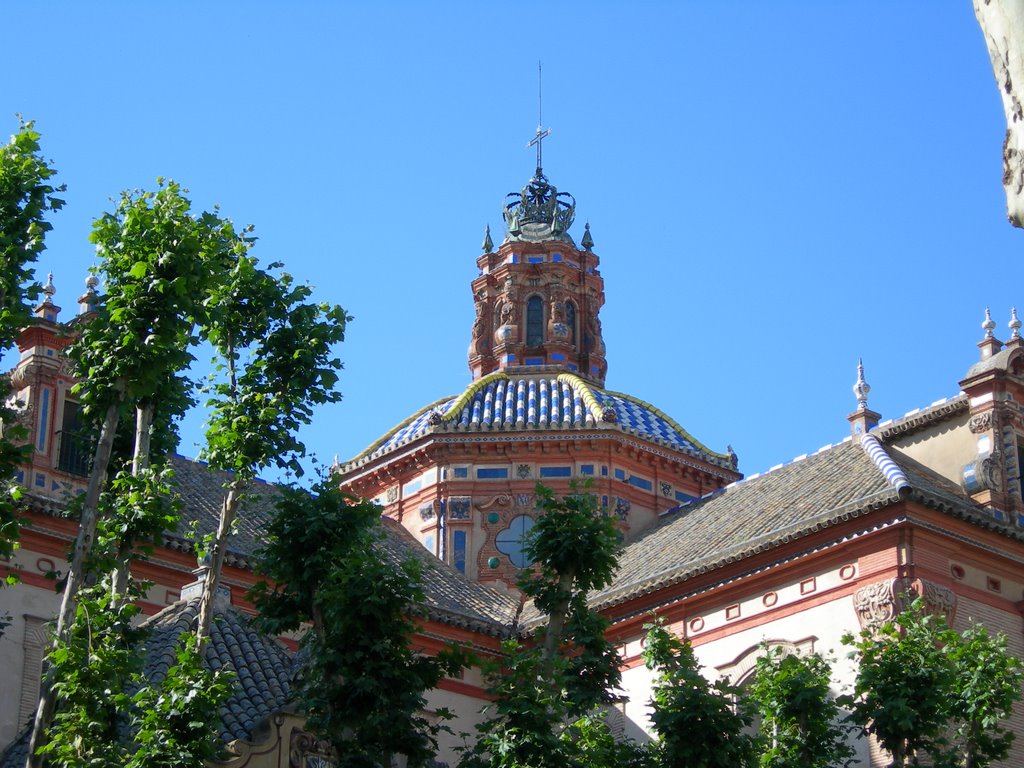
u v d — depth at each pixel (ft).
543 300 176.14
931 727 91.04
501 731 78.18
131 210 78.07
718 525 142.00
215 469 82.89
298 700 88.63
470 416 163.22
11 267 79.46
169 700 72.95
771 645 124.16
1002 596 124.88
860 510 120.47
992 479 130.72
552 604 86.53
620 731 129.90
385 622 78.89
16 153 82.02
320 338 82.23
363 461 165.48
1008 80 27.89
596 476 156.97
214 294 80.48
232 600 124.06
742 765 85.35
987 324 137.69
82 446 91.97
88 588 80.48
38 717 73.05
